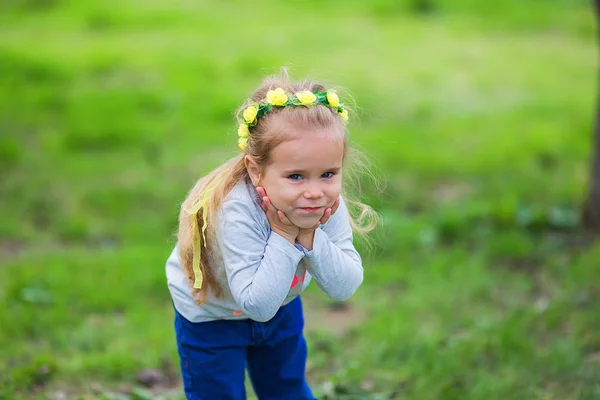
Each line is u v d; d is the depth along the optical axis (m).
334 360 4.06
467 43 13.34
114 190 6.69
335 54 12.10
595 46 13.27
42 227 6.07
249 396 3.69
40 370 3.80
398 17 15.42
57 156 7.56
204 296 2.62
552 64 11.92
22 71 10.46
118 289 4.88
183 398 3.66
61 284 4.89
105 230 6.03
